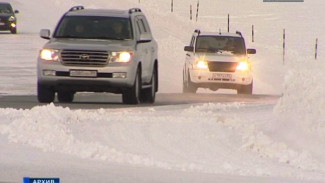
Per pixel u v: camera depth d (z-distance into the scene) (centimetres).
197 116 5116
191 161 3709
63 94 6388
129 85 5912
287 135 4628
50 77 5900
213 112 5469
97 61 5872
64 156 3394
